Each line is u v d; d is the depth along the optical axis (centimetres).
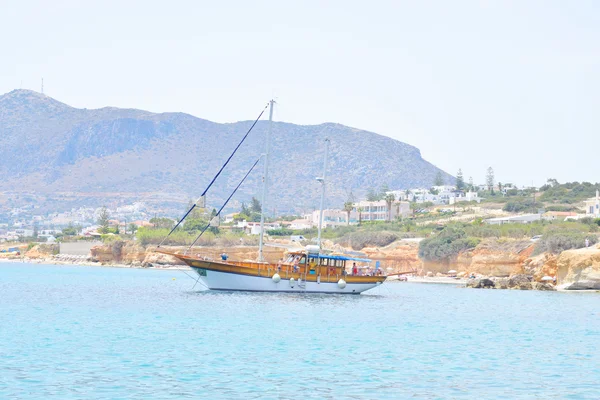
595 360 7050
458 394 5491
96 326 8938
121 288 16888
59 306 11750
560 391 5634
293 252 14300
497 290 17888
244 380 5803
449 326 9769
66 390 5350
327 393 5428
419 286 19625
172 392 5344
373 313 11306
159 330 8575
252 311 10919
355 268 14900
